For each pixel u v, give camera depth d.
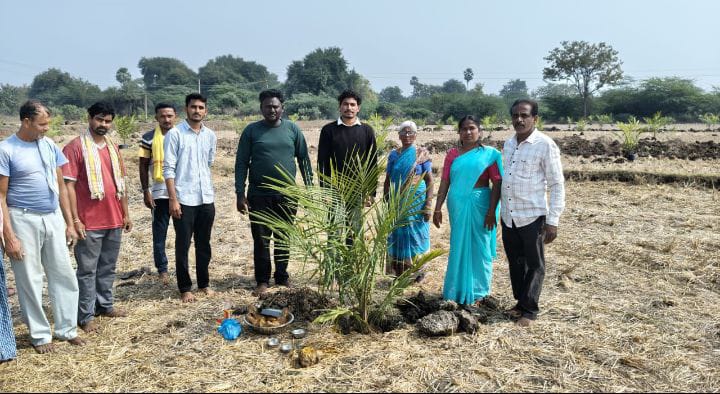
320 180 4.97
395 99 144.88
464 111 66.50
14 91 78.19
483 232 4.33
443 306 4.18
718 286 4.86
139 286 5.15
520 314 4.21
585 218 7.71
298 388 3.12
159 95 81.69
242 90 80.56
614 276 5.19
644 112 59.06
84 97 89.38
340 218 3.99
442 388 3.10
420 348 3.61
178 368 3.40
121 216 4.30
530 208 4.02
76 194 4.04
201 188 4.73
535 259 4.05
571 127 36.81
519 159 4.04
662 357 3.45
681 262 5.51
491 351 3.56
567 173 11.23
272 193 4.93
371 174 4.05
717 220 7.38
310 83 85.56
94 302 4.11
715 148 15.93
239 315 4.33
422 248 5.20
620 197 9.24
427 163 5.09
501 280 5.19
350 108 5.01
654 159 13.80
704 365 3.36
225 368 3.39
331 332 3.94
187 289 4.73
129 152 15.02
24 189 3.53
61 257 3.71
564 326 3.96
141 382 3.23
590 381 3.17
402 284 3.95
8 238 3.46
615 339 3.73
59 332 3.75
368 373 3.28
